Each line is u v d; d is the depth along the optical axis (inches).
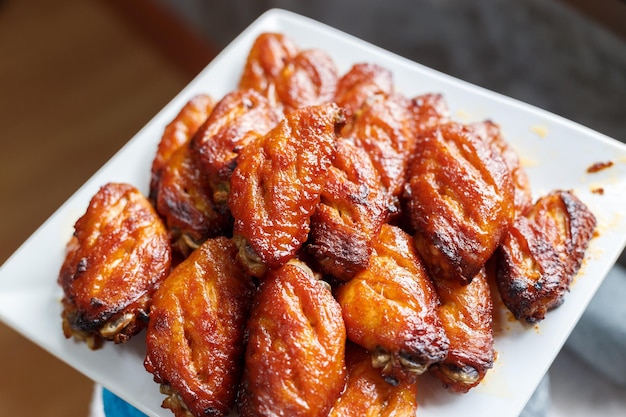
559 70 32.1
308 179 19.3
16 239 33.0
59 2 39.1
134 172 23.6
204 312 19.4
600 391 26.2
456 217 19.9
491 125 22.5
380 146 21.3
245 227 19.0
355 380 19.4
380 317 18.9
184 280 19.8
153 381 20.8
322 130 19.7
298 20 25.9
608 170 22.4
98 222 21.2
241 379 19.2
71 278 21.1
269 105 22.3
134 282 20.5
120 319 20.3
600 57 32.0
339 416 18.9
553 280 20.2
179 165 21.8
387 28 34.8
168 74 36.8
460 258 19.7
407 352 18.6
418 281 19.6
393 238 20.1
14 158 34.9
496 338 20.6
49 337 21.5
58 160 34.8
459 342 19.6
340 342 18.6
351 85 23.6
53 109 36.1
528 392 20.0
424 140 21.3
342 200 19.7
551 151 23.0
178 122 23.3
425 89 24.4
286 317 18.5
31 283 22.2
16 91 36.7
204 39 37.4
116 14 38.7
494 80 32.5
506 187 20.3
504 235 20.3
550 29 32.8
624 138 30.3
